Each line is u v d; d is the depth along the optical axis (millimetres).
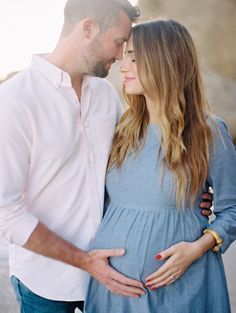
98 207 2150
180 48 2104
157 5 9781
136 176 2094
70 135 2064
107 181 2178
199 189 2086
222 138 2096
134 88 2139
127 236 2055
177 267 1991
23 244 1986
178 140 2047
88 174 2125
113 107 2281
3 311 3350
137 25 2129
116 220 2105
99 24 2059
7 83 2031
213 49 9594
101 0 2057
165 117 2078
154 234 2027
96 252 2062
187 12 9773
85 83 2178
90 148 2135
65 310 2213
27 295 2170
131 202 2098
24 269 2141
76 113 2107
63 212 2092
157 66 2078
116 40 2092
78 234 2129
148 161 2090
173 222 2043
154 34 2086
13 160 1935
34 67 2062
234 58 9531
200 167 2047
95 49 2084
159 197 2045
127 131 2178
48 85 2051
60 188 2074
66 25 2111
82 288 2168
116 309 2096
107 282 2062
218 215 2145
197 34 9648
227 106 9156
